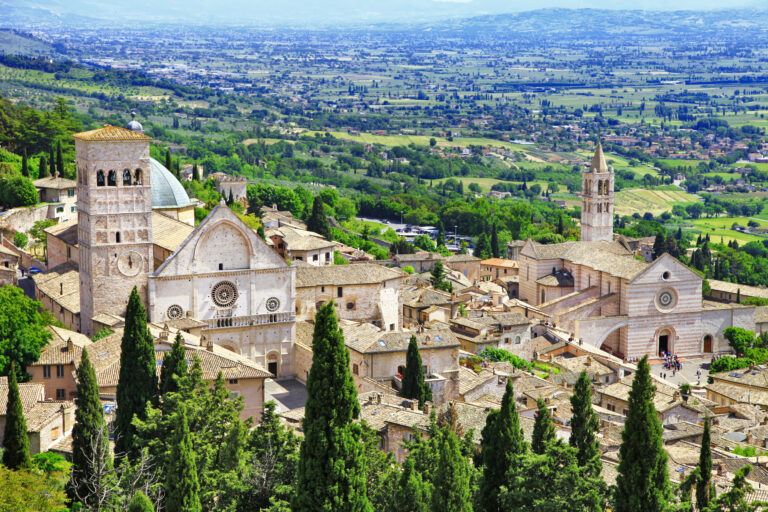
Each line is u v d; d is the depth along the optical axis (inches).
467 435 5777.6
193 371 5969.5
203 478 5137.8
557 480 4945.9
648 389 4566.9
